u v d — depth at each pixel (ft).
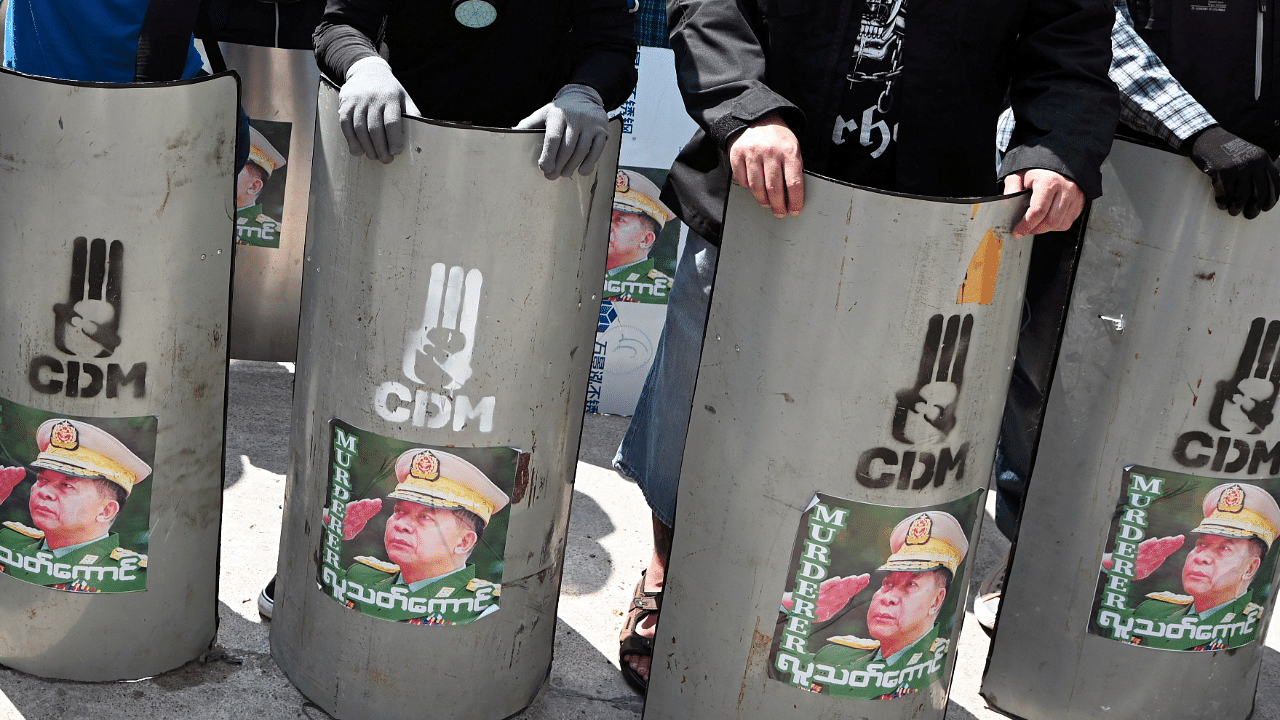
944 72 5.40
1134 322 6.05
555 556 6.23
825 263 5.05
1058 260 6.80
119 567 5.95
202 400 5.96
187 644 6.36
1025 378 7.43
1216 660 6.48
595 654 7.10
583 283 5.67
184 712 6.06
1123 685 6.49
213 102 5.48
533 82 6.11
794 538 5.44
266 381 10.64
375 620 5.85
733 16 5.39
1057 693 6.66
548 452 5.86
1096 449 6.27
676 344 6.29
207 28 6.54
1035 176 5.11
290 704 6.23
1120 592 6.35
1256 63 6.28
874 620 5.54
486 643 5.99
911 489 5.33
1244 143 5.64
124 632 6.10
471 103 6.12
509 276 5.33
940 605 5.66
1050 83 5.36
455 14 5.55
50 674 6.14
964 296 5.08
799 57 5.54
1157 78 5.99
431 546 5.69
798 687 5.65
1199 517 6.17
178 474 5.97
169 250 5.52
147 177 5.34
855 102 5.52
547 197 5.30
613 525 8.77
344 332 5.54
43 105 5.17
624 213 10.29
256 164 10.02
